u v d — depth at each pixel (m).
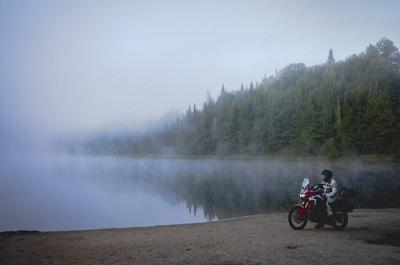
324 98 102.69
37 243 10.09
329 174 12.02
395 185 34.84
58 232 12.48
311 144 95.00
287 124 105.56
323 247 8.78
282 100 114.56
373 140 84.19
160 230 12.68
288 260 7.55
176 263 7.47
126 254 8.41
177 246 9.23
